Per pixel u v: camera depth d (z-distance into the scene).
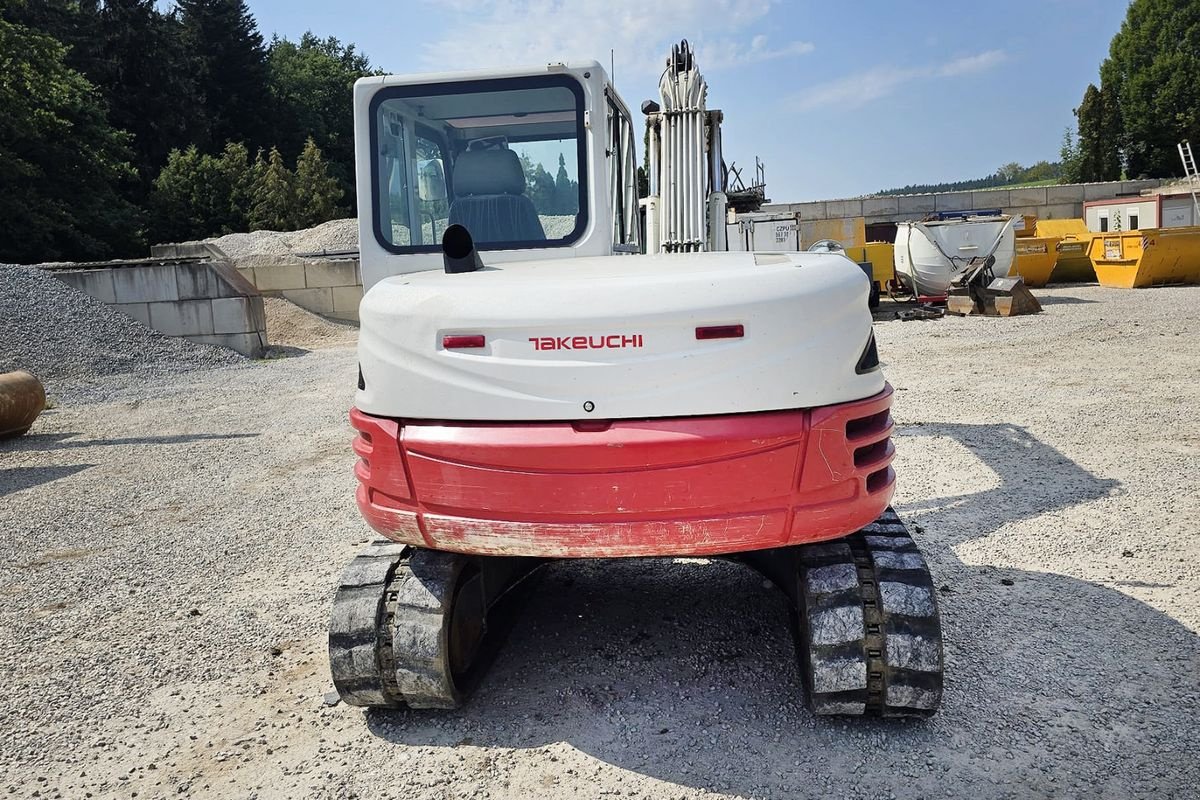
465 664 3.44
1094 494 5.67
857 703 3.00
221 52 68.31
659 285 2.76
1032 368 10.68
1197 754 2.89
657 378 2.72
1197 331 12.70
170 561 5.45
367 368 3.05
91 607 4.75
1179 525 5.01
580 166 4.22
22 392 9.70
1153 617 3.90
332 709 3.49
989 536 5.04
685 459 2.71
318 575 5.03
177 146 59.50
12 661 4.10
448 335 2.85
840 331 2.81
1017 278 16.67
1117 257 21.27
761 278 2.77
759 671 3.58
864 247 20.78
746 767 2.93
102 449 9.19
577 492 2.77
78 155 40.41
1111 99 59.00
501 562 3.83
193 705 3.59
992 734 3.05
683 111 6.38
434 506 2.93
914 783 2.80
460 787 2.91
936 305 18.72
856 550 3.25
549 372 2.76
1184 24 56.31
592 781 2.90
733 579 4.61
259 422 10.30
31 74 37.06
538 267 3.51
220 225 54.59
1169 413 7.80
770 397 2.73
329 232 30.95
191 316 16.88
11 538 6.14
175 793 2.98
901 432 7.78
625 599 4.41
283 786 2.98
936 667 2.91
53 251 37.78
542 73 4.15
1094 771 2.82
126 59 58.34
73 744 3.33
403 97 4.23
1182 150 34.59
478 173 4.26
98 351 15.19
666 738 3.13
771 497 2.76
